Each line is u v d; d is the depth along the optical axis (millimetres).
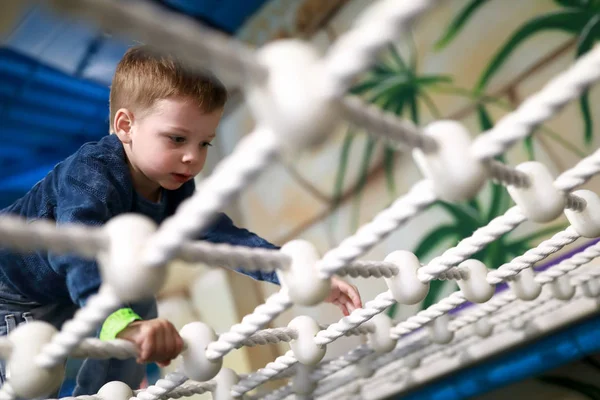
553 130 1466
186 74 917
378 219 481
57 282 889
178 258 421
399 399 1124
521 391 1207
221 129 2125
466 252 606
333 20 1927
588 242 1294
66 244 372
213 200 346
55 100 1741
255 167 329
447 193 420
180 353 595
